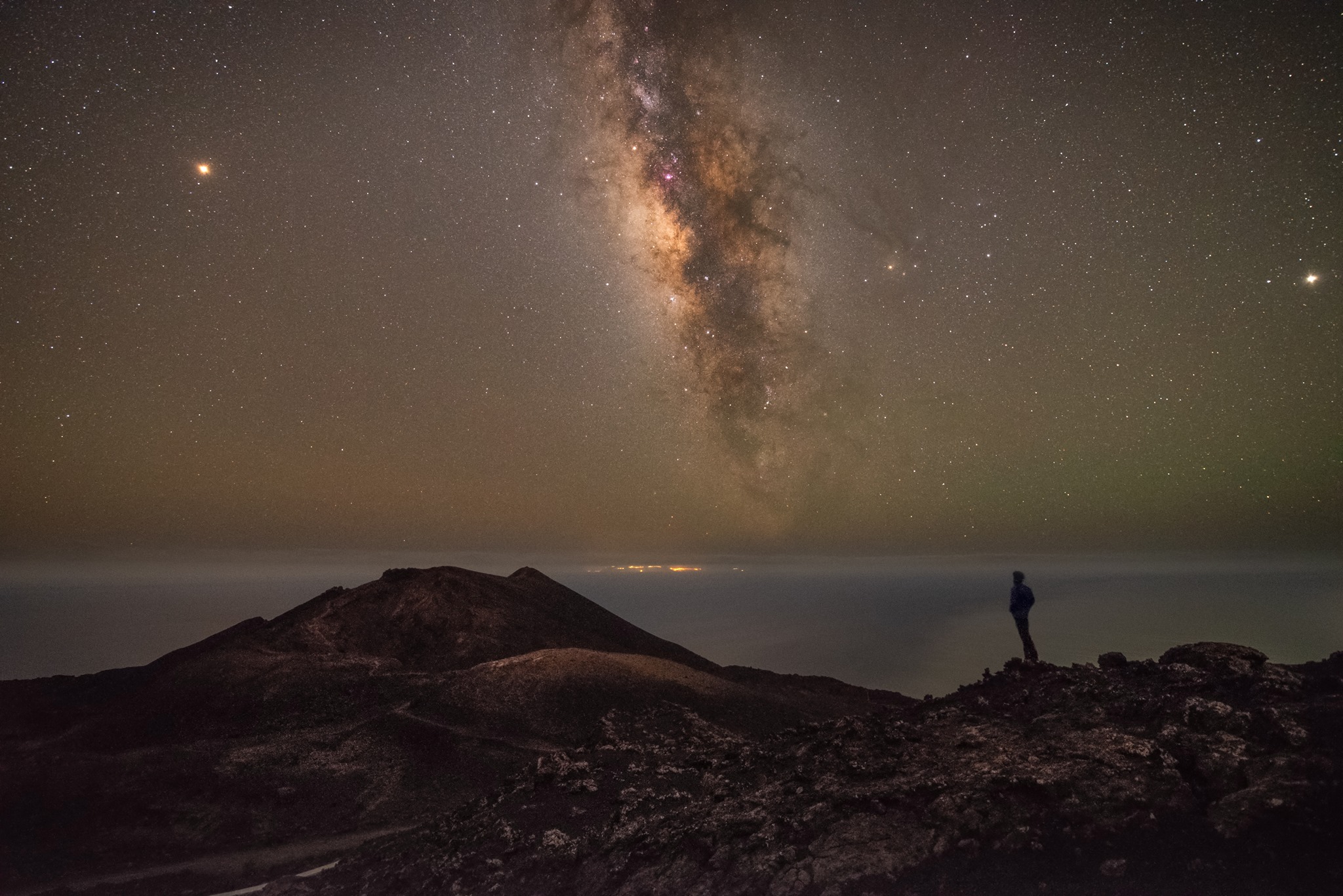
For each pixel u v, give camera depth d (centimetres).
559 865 1260
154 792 2519
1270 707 1016
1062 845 883
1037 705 1281
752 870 1012
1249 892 738
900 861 928
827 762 1307
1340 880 717
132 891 1897
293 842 2239
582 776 1706
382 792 2569
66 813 2386
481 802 1731
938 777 1091
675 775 1611
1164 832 862
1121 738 1066
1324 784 846
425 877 1392
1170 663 1305
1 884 1973
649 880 1097
